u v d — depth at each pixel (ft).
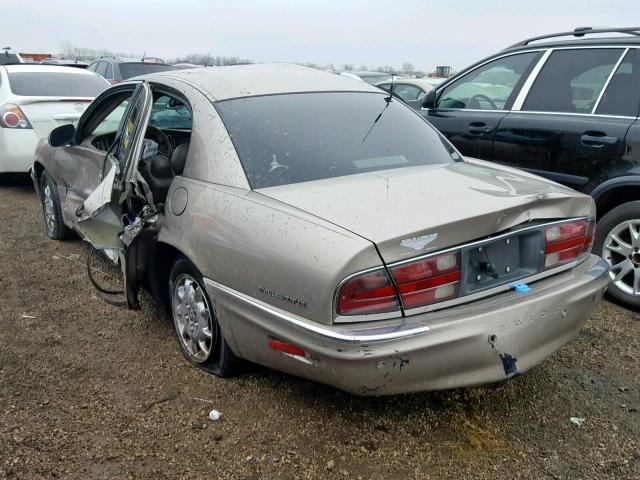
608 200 14.61
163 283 12.53
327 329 8.05
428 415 9.96
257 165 10.16
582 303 9.52
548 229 9.37
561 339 9.45
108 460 8.90
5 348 12.24
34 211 23.22
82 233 15.56
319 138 10.86
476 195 9.19
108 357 11.94
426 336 8.00
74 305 14.42
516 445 9.29
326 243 8.15
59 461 8.84
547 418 9.96
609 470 8.76
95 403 10.32
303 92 12.04
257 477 8.59
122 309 14.19
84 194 15.52
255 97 11.51
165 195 11.76
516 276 9.12
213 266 9.77
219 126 10.75
